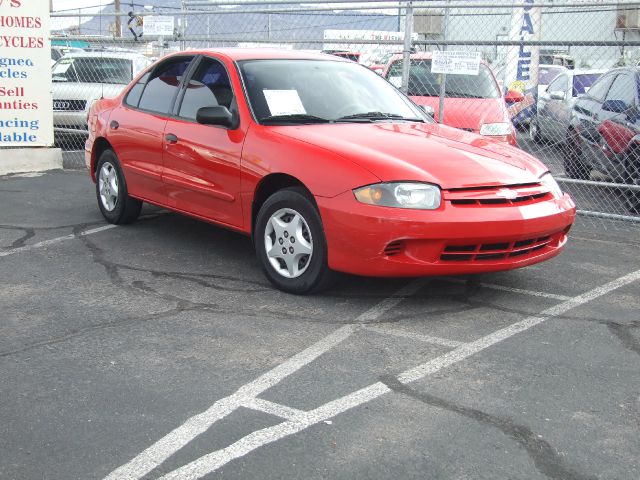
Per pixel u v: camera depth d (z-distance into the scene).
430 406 3.63
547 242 5.28
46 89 10.37
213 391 3.74
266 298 5.20
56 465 3.05
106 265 5.93
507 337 4.58
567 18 15.37
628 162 8.56
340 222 4.81
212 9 11.06
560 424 3.48
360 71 6.59
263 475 3.00
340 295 5.30
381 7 8.95
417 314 4.95
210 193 5.79
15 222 7.30
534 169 5.39
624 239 7.37
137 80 7.04
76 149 12.91
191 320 4.74
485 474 3.04
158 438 3.27
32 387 3.75
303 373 3.98
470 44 8.48
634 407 3.68
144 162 6.57
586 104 10.34
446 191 4.80
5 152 10.23
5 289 5.29
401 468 3.07
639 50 11.55
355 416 3.51
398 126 5.79
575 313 5.05
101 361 4.09
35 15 10.15
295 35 11.14
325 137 5.26
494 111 10.33
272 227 5.31
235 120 5.66
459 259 4.86
